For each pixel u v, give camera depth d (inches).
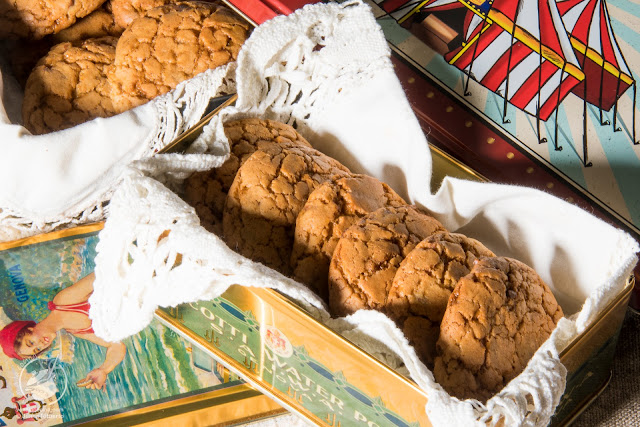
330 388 20.4
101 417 22.6
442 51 24.1
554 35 23.9
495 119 23.6
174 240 19.5
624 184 23.1
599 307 19.5
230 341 21.6
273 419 23.1
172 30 24.1
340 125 22.9
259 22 24.2
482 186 21.4
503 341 19.1
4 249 22.9
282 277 19.5
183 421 22.7
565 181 23.3
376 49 22.5
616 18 23.8
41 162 21.9
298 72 22.6
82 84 24.6
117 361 22.9
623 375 23.1
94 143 22.1
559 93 23.6
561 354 19.0
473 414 18.0
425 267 19.7
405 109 22.2
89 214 22.9
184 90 22.5
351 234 20.1
